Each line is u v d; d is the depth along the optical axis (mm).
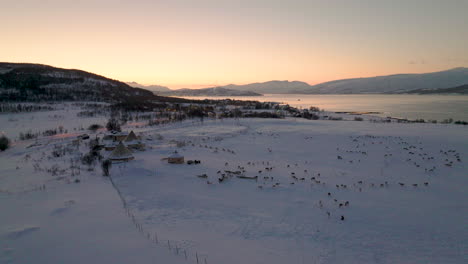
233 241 16625
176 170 37219
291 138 68812
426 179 32594
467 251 15969
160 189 29016
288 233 18375
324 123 101062
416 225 19891
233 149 55625
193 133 79250
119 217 20031
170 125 100938
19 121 114562
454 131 69375
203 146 57656
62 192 26562
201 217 20969
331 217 21438
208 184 31062
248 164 41625
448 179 32469
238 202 25156
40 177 32812
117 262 12977
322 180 32719
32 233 16516
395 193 27688
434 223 20203
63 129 97500
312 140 64938
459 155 44062
